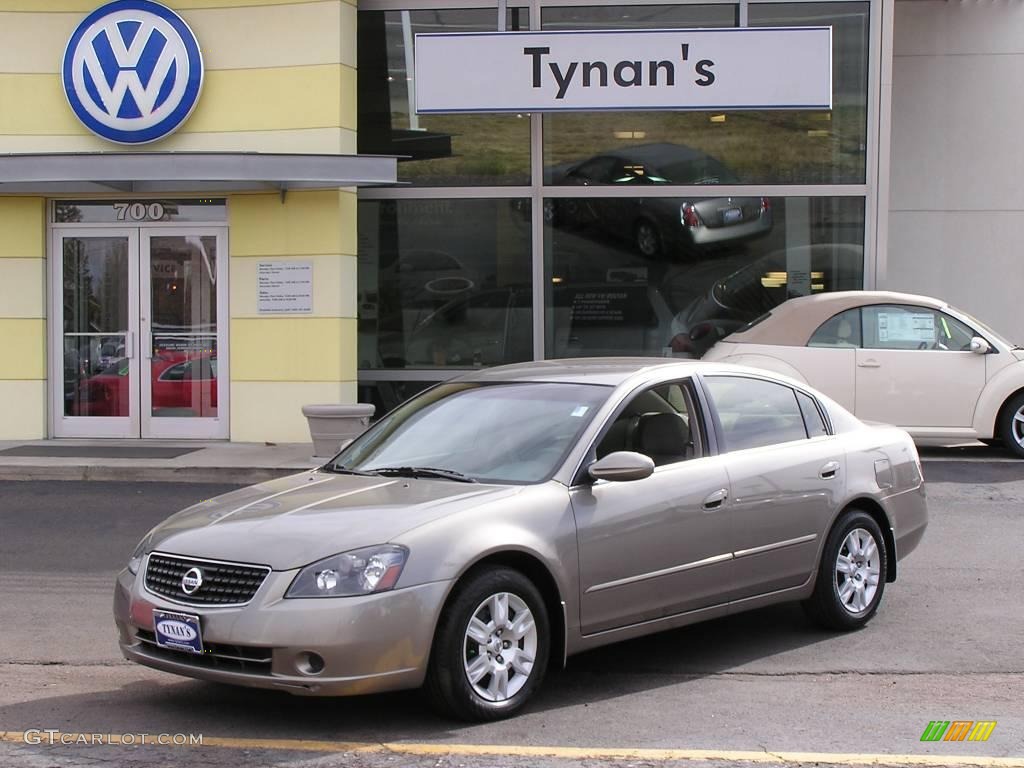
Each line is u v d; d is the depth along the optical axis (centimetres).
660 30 1418
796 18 1484
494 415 649
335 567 515
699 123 1500
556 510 573
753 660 667
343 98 1423
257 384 1433
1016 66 1706
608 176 1508
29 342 1453
